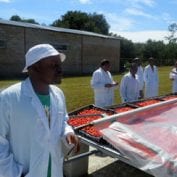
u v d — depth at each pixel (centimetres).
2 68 2614
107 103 791
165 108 537
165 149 340
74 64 3341
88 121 477
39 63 232
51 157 234
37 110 226
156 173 312
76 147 258
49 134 231
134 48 5744
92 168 538
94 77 782
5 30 2605
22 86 232
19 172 227
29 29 2792
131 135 369
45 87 239
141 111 479
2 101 227
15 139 229
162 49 6481
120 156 353
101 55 3684
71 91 1669
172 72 1165
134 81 790
